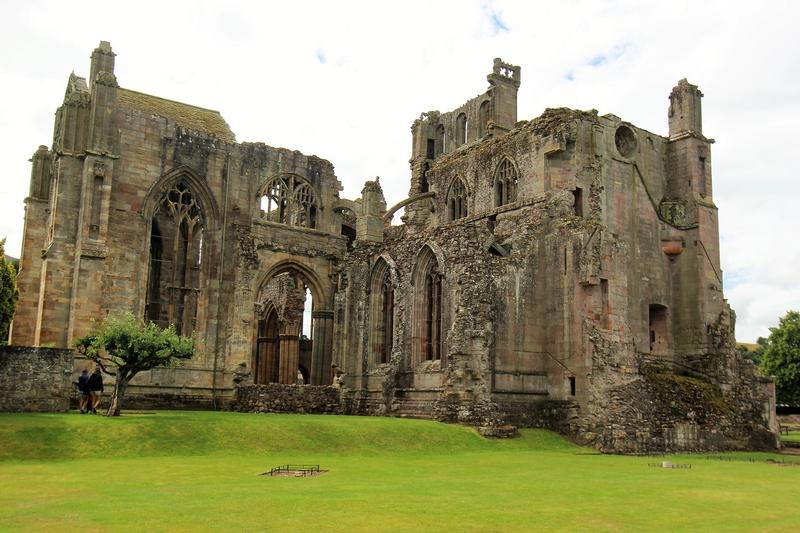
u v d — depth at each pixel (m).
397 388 50.50
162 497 18.48
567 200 51.59
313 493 19.56
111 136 52.75
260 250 60.50
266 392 53.06
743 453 46.19
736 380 55.56
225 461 27.95
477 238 47.09
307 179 64.19
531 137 54.19
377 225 60.03
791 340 76.62
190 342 38.78
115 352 36.44
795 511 18.80
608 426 43.94
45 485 20.70
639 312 56.41
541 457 35.59
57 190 50.88
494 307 47.19
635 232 56.97
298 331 68.38
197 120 61.94
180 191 57.66
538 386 48.16
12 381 35.78
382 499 18.66
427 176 72.62
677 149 61.09
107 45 53.56
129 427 31.44
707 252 58.94
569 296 48.19
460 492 20.59
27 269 56.12
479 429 41.44
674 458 38.53
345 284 58.47
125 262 53.69
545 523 15.89
